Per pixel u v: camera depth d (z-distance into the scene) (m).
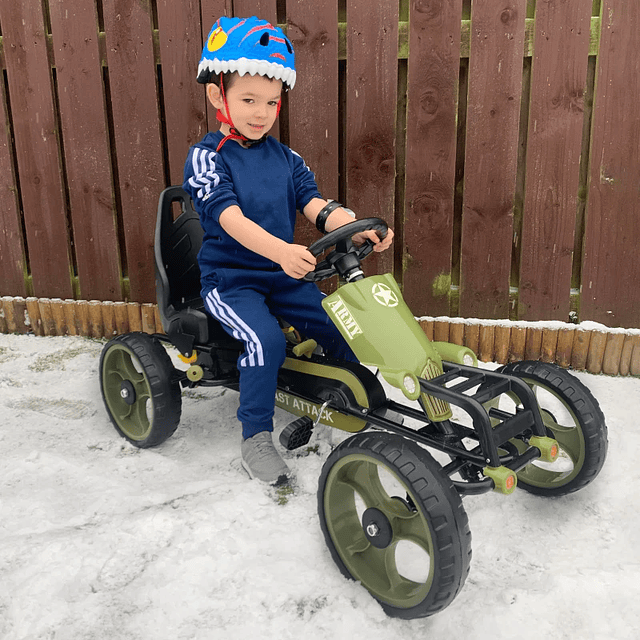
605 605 1.66
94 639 1.56
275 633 1.57
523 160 3.17
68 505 2.11
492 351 3.29
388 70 3.05
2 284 3.85
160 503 2.08
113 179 3.60
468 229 3.19
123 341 2.42
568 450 2.03
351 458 1.65
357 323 1.90
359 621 1.62
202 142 2.27
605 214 3.04
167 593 1.69
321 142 3.21
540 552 1.89
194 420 2.75
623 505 2.09
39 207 3.64
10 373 3.25
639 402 2.81
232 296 2.23
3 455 2.44
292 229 2.42
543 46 2.88
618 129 2.92
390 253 3.32
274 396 2.21
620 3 2.78
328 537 1.78
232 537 1.89
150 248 3.57
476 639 1.58
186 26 3.18
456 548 1.48
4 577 1.74
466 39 2.98
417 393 1.73
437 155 3.11
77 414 2.80
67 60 3.35
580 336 3.14
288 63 2.13
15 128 3.53
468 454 1.71
